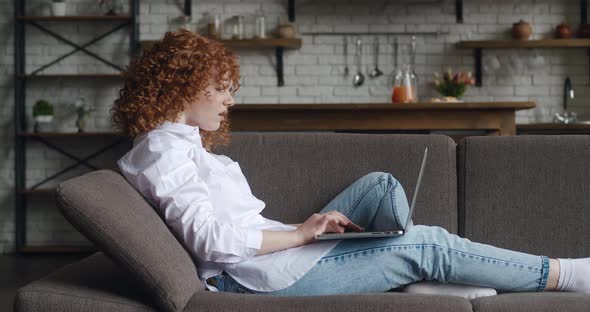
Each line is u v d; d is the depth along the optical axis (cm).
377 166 239
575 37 563
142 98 187
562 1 564
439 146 242
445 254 185
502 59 566
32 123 563
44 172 562
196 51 190
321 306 161
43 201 563
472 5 565
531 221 233
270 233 183
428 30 565
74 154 563
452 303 165
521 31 545
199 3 568
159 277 159
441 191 238
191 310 161
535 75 566
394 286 190
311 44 568
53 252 551
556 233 231
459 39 565
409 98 507
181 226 175
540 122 564
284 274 184
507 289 189
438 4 564
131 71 194
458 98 531
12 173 561
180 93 188
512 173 236
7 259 521
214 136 223
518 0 564
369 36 566
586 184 233
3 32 562
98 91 565
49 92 565
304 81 568
